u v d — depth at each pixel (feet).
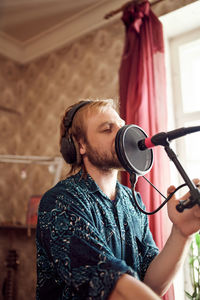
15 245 7.66
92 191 2.87
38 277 2.76
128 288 1.93
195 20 5.67
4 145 8.20
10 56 8.66
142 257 3.07
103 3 6.74
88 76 7.14
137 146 2.55
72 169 3.43
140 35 5.52
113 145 2.86
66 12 7.07
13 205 8.16
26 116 8.57
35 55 8.61
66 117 3.36
